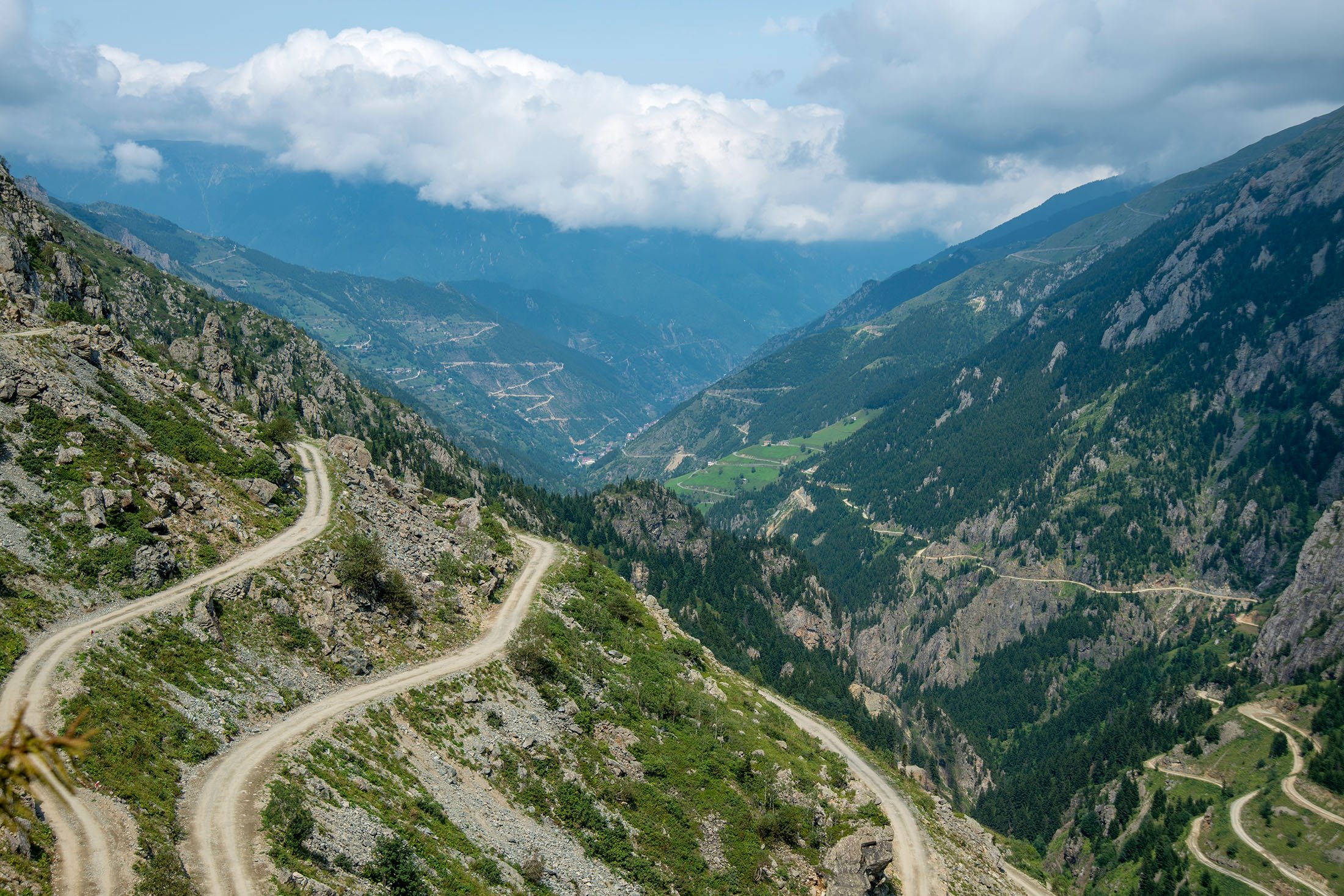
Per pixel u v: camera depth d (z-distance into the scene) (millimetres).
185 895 63188
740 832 126062
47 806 66812
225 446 154250
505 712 123688
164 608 104562
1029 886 165500
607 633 168125
